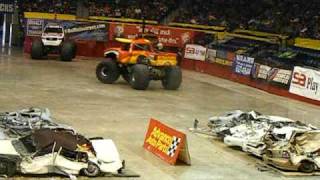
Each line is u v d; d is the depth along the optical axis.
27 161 9.80
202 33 31.42
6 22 35.16
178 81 21.70
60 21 31.47
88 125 14.30
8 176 9.62
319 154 11.85
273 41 30.11
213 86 24.05
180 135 11.55
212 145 13.42
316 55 27.06
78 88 20.27
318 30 31.44
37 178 9.70
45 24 31.25
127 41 21.97
